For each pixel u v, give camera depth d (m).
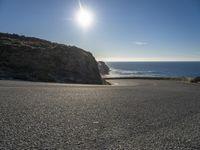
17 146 4.67
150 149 4.86
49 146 4.76
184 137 5.80
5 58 34.38
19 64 34.00
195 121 7.71
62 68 38.09
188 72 157.38
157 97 13.73
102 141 5.23
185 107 10.49
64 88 17.31
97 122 6.92
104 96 13.30
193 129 6.65
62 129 6.02
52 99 10.96
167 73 139.38
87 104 10.07
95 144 5.02
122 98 12.66
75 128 6.18
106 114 8.13
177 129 6.58
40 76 32.25
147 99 12.62
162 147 5.02
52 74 35.06
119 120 7.32
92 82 39.19
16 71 31.92
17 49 37.56
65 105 9.50
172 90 20.42
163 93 16.47
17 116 7.12
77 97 12.26
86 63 43.56
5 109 8.01
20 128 5.91
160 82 46.22
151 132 6.15
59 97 11.81
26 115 7.32
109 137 5.54
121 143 5.16
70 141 5.13
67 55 41.19
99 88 19.30
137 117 7.89
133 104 10.68
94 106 9.64
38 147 4.68
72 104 9.87
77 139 5.29
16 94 11.85
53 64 37.62
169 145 5.16
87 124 6.64
